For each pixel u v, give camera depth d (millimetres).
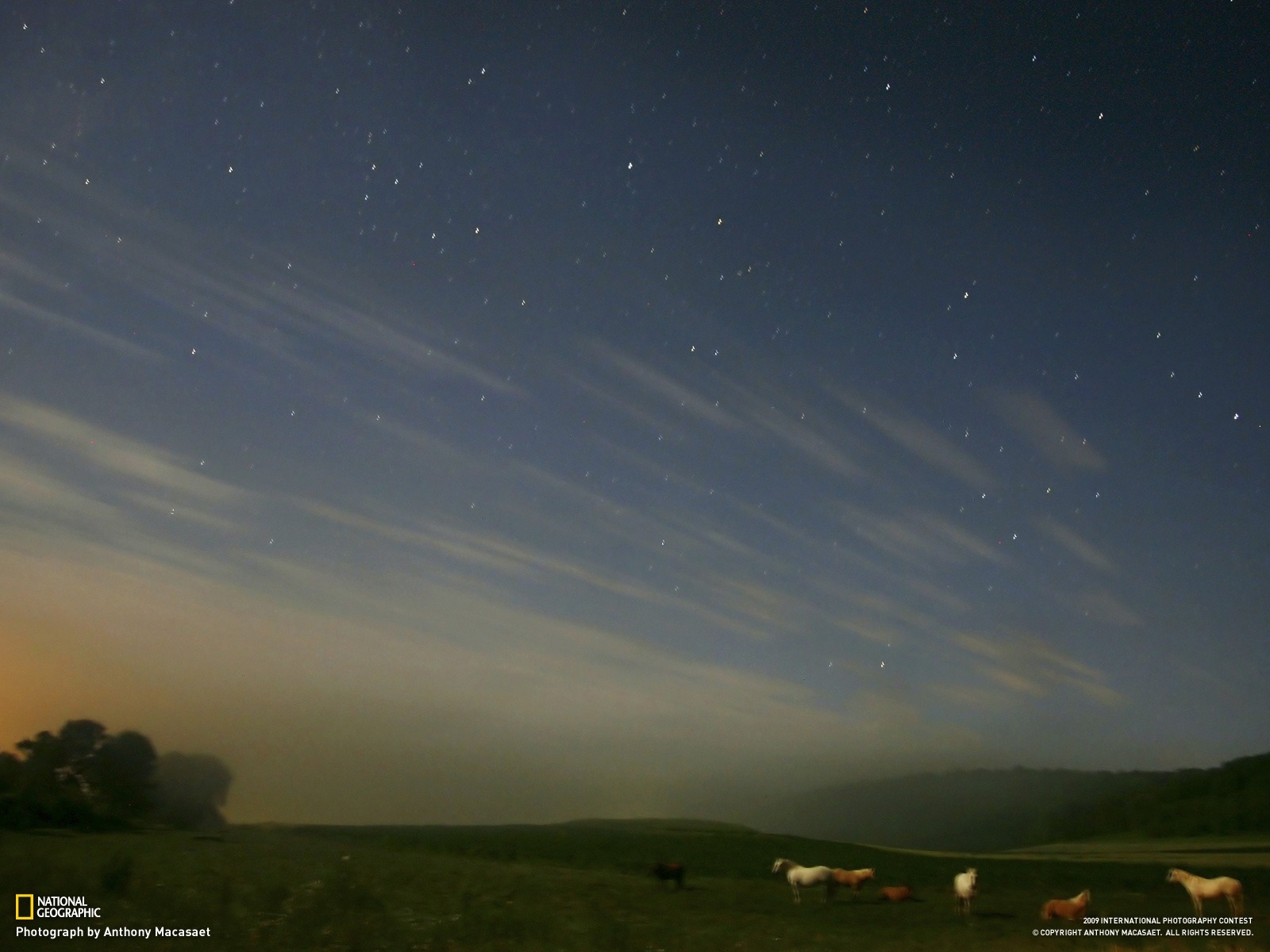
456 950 17906
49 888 20578
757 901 31391
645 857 48938
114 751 54625
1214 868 46125
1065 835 113000
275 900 21266
